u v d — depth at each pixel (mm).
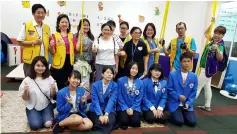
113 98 2426
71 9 5426
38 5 2422
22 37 2398
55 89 2340
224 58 2924
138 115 2438
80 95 2289
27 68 2477
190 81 2625
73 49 2670
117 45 2775
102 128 2246
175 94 2605
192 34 5336
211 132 2389
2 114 2510
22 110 2660
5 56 5473
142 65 2828
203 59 3010
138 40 2811
